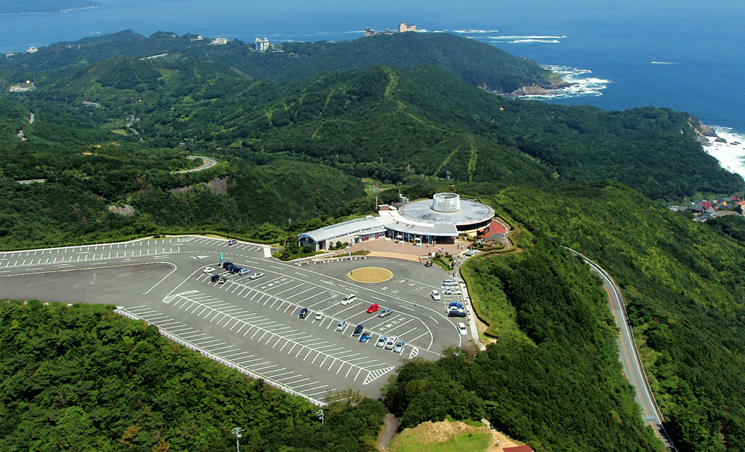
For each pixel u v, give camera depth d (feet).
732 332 654.12
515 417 298.76
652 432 428.56
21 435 308.81
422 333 406.00
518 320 455.22
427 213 646.74
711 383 491.31
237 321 423.64
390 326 415.23
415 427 292.20
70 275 503.61
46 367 357.00
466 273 498.28
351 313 435.94
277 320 425.28
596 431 346.33
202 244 590.55
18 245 584.40
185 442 319.06
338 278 500.33
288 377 354.33
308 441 282.97
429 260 527.81
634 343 542.57
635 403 454.40
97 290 471.21
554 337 439.63
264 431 306.96
